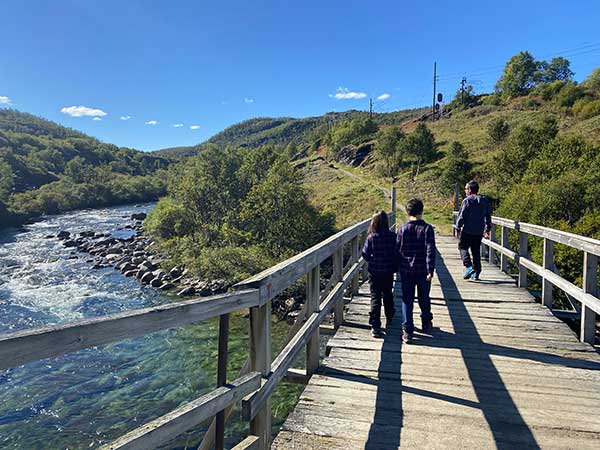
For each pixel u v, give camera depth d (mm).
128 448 1421
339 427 2756
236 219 26781
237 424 7504
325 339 10922
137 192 74562
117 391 8898
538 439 2588
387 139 46312
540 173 18484
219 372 2102
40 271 21391
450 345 4242
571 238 4445
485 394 3191
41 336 1179
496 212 16938
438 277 7594
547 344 4250
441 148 45719
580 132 33500
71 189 64125
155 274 19875
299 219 25172
